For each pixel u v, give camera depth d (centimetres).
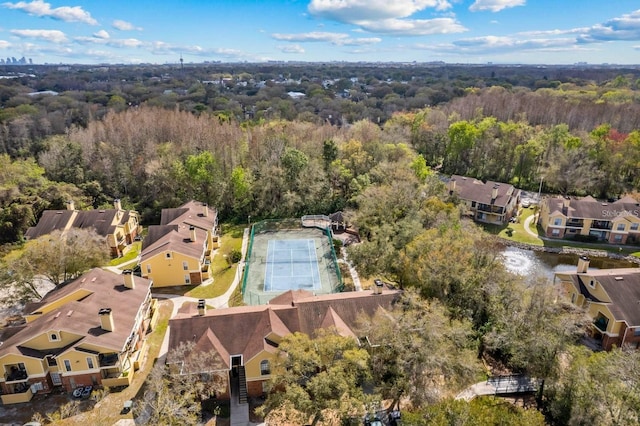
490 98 13675
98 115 12725
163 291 5666
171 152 9006
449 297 4334
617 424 2845
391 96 18412
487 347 4066
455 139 10569
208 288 5750
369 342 3688
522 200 9550
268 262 6556
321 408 2925
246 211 8575
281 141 9200
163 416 3108
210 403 3662
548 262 6988
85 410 3591
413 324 3394
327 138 9669
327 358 3212
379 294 4312
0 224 6962
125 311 4247
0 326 4803
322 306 4138
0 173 7775
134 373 4050
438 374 3325
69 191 7919
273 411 3434
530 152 9944
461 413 2842
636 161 8962
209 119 10800
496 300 4191
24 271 4819
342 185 8956
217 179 8575
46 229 6644
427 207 6197
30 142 10006
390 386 3388
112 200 8469
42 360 3706
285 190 8575
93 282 4525
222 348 3788
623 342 4362
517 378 3962
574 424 3058
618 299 4497
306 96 19875
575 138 9606
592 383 3102
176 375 3444
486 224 8438
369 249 5297
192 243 6078
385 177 7900
